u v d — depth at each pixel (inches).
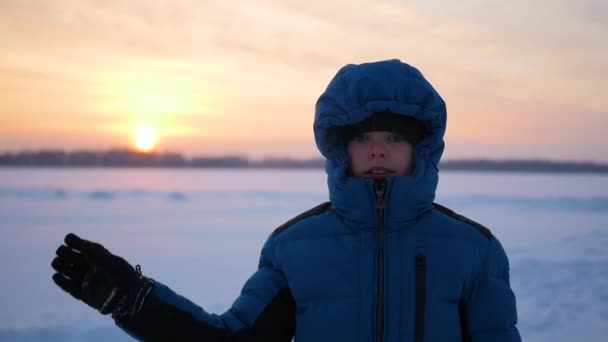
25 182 1738.4
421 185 46.6
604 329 188.1
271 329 45.8
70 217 679.7
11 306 221.6
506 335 45.4
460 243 46.5
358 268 45.4
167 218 684.1
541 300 226.7
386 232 46.3
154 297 40.1
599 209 823.7
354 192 46.4
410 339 43.7
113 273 38.5
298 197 1123.9
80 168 4276.6
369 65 50.7
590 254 350.3
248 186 1678.2
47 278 293.0
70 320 194.9
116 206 861.8
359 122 49.4
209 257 386.0
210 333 41.7
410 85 49.1
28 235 508.7
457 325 44.9
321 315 44.6
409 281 44.8
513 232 530.9
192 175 2800.2
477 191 1371.8
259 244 458.6
